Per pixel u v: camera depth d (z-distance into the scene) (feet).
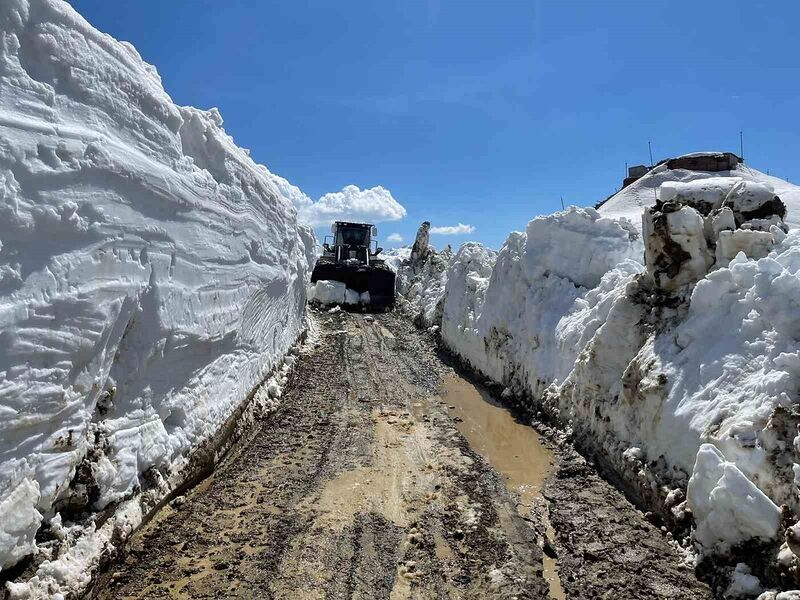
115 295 13.08
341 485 19.06
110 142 12.96
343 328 52.42
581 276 29.58
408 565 14.24
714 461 13.14
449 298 45.11
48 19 11.32
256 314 26.76
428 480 19.60
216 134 22.76
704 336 16.78
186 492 17.87
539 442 23.56
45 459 11.01
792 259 16.12
